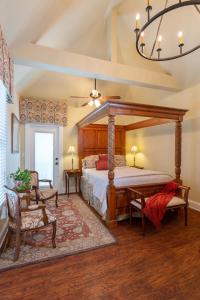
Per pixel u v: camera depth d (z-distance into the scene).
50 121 4.86
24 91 4.64
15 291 1.65
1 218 2.38
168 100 4.55
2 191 2.41
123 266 1.99
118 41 4.12
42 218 2.25
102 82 5.36
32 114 4.68
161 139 4.86
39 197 3.35
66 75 4.90
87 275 1.85
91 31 3.68
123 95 5.87
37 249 2.30
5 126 2.45
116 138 5.73
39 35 2.73
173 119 3.55
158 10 2.98
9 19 2.00
